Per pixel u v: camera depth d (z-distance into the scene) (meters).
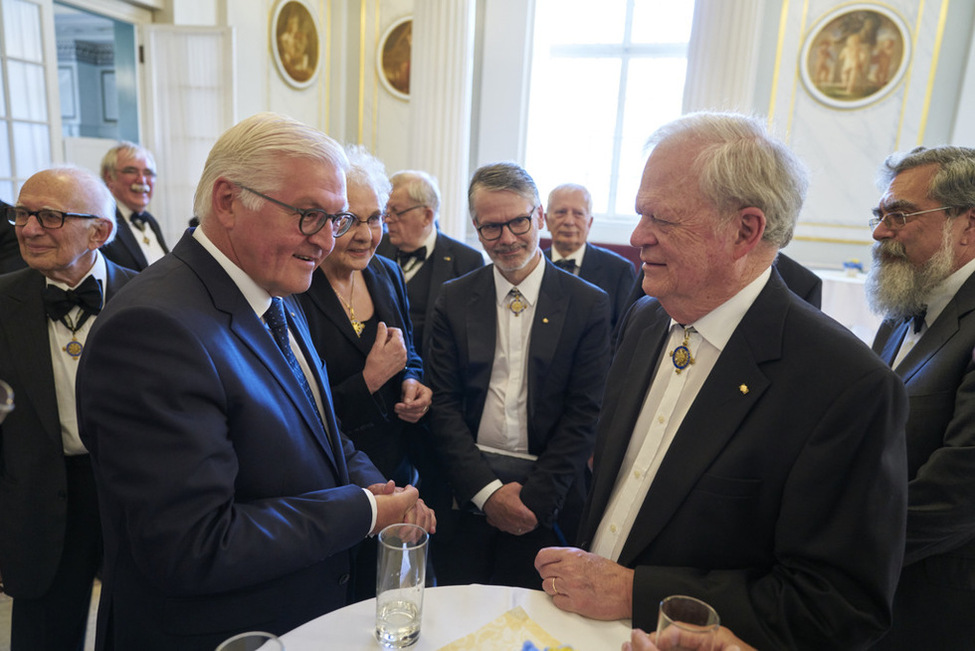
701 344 1.10
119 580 1.04
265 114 1.06
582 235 3.02
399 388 1.92
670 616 0.82
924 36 5.69
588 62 7.43
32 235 1.60
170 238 5.82
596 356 1.88
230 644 0.75
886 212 1.50
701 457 1.01
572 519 1.98
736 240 0.98
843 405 0.90
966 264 1.40
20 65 4.47
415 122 5.98
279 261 1.06
